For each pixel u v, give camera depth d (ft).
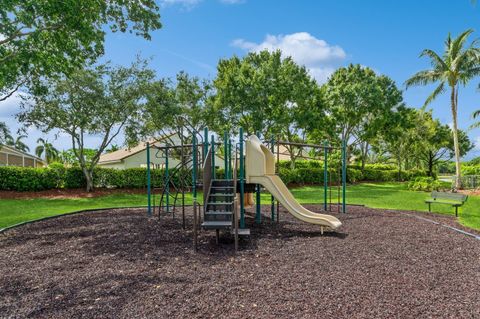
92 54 38.52
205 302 10.55
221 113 70.59
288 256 15.88
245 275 13.14
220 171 64.80
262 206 36.86
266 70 67.92
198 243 18.76
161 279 12.76
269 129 71.56
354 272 13.41
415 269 13.83
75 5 29.71
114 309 10.12
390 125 89.76
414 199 47.75
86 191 55.72
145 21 38.83
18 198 47.85
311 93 76.07
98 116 53.67
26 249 17.95
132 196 52.75
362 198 49.42
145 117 57.93
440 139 121.90
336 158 95.76
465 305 10.30
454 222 27.30
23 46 30.12
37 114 50.34
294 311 9.85
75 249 17.78
